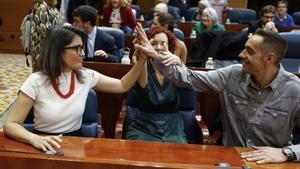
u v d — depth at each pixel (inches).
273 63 71.8
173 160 56.9
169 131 92.4
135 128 93.0
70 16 233.3
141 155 58.2
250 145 75.1
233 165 56.0
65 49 72.4
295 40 151.6
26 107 70.3
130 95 96.6
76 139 64.0
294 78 73.5
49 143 59.6
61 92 73.3
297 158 61.4
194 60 161.2
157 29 96.3
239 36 155.0
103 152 58.4
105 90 80.9
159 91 92.1
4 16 305.7
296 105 72.6
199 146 64.9
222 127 88.9
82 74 77.3
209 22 211.6
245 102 75.5
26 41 170.4
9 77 219.1
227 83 77.6
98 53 143.3
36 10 159.9
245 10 316.2
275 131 74.0
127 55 140.5
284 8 289.9
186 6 342.3
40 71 73.0
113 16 237.3
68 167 51.8
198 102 111.6
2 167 52.4
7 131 64.1
